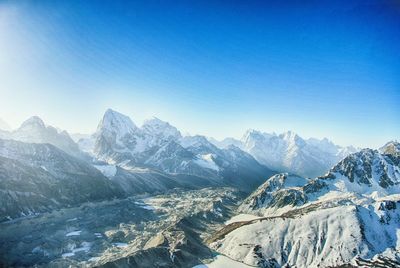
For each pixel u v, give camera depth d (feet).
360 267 535.60
